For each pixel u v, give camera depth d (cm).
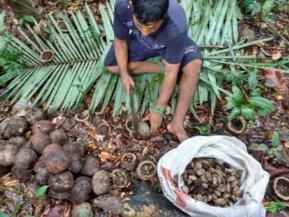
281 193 210
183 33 188
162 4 158
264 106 231
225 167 211
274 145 224
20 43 254
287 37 268
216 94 235
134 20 177
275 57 255
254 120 235
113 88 239
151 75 237
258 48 260
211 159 211
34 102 238
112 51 231
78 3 285
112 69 237
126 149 228
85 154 226
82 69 246
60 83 243
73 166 205
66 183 200
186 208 199
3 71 253
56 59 250
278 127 234
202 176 206
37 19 275
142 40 208
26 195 211
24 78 245
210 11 259
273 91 245
